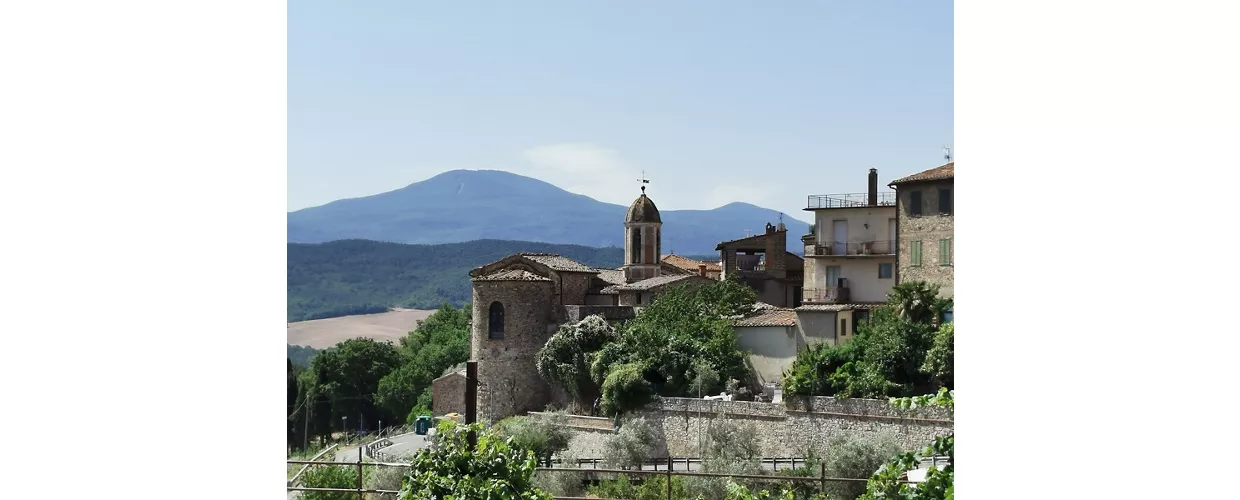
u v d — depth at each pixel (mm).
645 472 20062
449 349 82750
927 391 40312
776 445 40906
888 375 40594
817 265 57312
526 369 58875
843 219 57031
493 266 61812
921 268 51062
